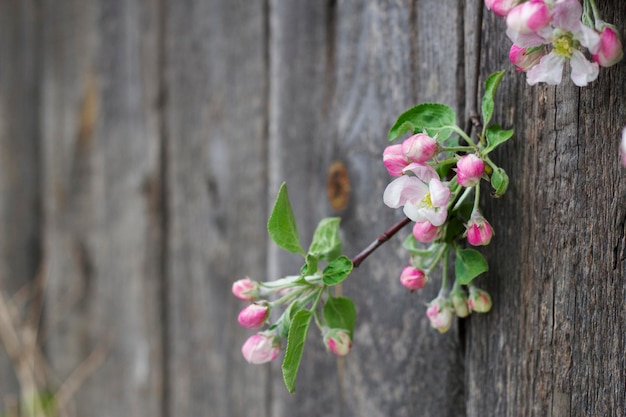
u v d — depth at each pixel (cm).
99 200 108
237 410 98
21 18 113
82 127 108
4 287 117
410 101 84
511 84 78
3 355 117
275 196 93
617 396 76
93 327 109
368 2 86
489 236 74
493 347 79
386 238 78
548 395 78
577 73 71
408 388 85
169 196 102
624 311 75
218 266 99
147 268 104
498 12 72
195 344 101
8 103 115
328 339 79
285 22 92
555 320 77
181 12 100
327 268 77
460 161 73
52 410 111
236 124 96
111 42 105
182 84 100
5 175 116
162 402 104
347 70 88
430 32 82
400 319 85
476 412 80
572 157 76
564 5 70
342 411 89
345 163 88
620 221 75
